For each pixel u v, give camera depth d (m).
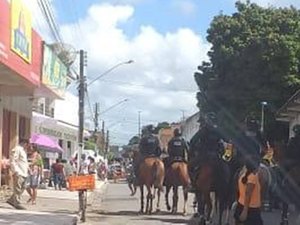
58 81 30.61
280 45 38.12
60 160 38.12
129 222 18.28
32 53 22.53
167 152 22.23
